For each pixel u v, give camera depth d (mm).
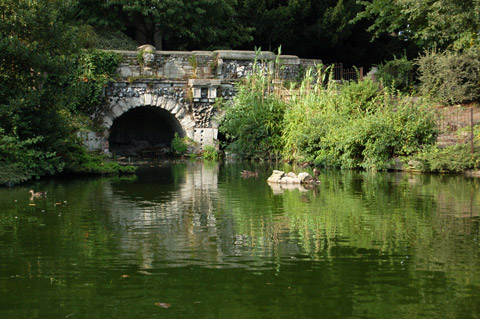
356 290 4910
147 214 8711
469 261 5832
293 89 24828
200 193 11344
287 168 18062
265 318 4273
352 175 15281
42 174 14438
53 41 14547
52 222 8016
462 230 7379
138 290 4914
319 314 4348
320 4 32031
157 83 24375
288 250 6324
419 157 16047
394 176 14906
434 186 12352
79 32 23719
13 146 13438
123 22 29359
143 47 24547
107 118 23641
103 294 4812
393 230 7398
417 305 4535
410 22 26250
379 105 19016
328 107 20359
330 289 4938
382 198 10438
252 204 9766
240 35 31266
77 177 15031
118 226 7707
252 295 4785
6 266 5664
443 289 4926
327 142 18500
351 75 30047
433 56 23766
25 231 7367
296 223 7914
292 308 4477
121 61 23906
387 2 26188
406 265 5691
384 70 26469
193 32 29516
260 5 31188
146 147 26797
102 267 5625
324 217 8406
